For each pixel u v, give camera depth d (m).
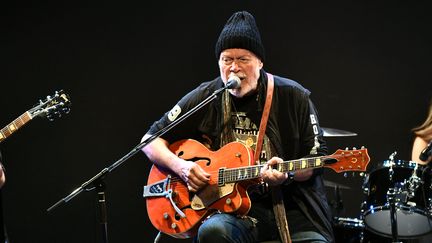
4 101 12.91
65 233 12.70
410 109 12.49
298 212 8.18
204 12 13.01
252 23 8.36
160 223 8.49
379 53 12.65
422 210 9.35
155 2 13.09
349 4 12.74
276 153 8.20
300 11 12.86
